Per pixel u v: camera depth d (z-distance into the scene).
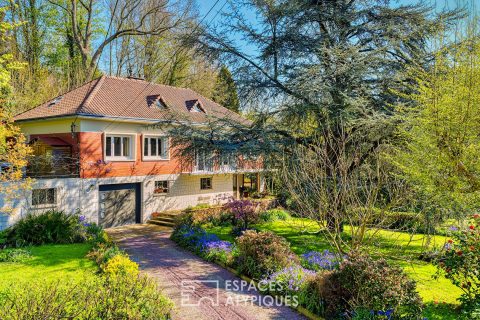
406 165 11.07
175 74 34.50
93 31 32.78
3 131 12.82
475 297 7.56
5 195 14.78
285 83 14.37
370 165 12.82
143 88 24.28
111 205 19.81
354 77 13.49
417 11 13.67
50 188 16.83
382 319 6.60
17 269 10.42
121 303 6.12
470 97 8.74
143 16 31.53
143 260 12.88
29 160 16.92
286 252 10.77
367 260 7.54
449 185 9.43
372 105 14.31
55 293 6.03
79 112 17.69
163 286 9.99
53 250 12.73
